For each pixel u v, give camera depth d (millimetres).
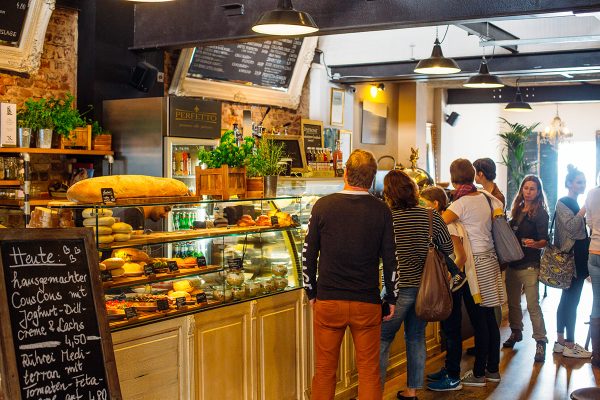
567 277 6422
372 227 4328
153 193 4324
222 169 4848
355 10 5543
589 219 6258
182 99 6102
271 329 4840
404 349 6352
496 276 5773
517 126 15766
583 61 9039
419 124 12836
